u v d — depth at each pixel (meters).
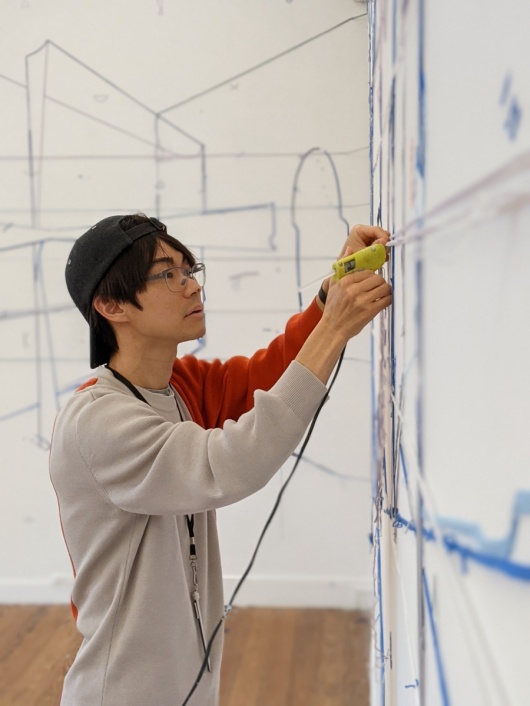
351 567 2.57
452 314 0.40
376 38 1.19
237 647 2.32
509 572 0.30
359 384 2.50
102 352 1.06
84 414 0.92
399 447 0.78
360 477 2.54
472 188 0.28
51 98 2.51
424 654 0.55
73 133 2.52
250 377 1.19
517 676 0.29
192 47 2.46
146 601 0.95
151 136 2.51
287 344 1.16
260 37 2.44
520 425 0.28
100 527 0.96
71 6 2.48
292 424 0.81
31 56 2.50
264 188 2.49
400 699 0.88
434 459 0.47
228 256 2.52
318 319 1.14
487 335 0.32
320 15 2.41
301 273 2.51
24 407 2.61
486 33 0.32
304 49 2.43
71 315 2.58
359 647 2.30
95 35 2.48
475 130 0.34
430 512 0.47
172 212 2.53
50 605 2.64
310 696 2.04
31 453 2.62
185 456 0.85
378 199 1.17
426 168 0.48
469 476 0.36
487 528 0.33
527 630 0.27
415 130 0.54
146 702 0.94
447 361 0.42
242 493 0.82
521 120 0.26
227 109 2.48
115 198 2.54
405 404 0.69
